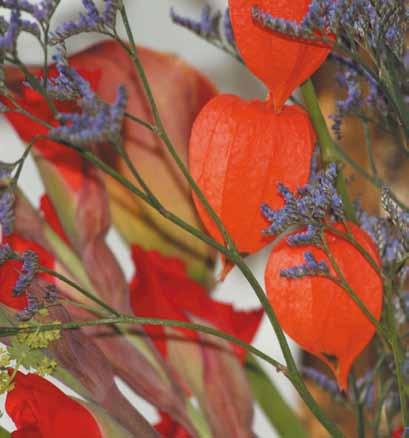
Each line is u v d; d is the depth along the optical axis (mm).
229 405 771
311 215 637
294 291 653
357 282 655
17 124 760
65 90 645
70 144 646
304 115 656
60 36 642
